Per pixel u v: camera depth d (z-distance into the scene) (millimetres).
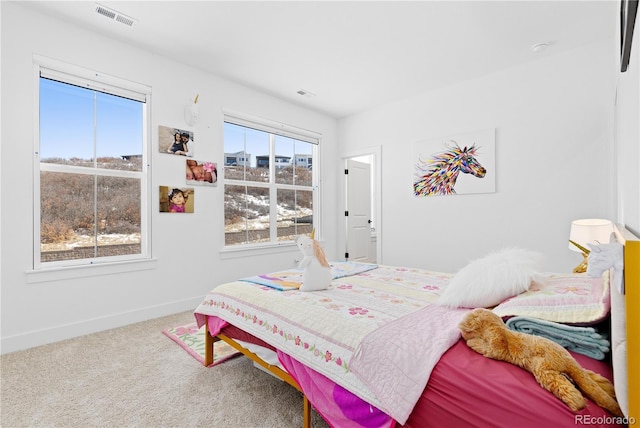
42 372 1886
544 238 2990
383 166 4293
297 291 1781
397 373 1011
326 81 3545
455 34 2598
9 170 2205
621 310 702
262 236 3975
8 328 2184
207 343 1966
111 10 2309
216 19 2416
